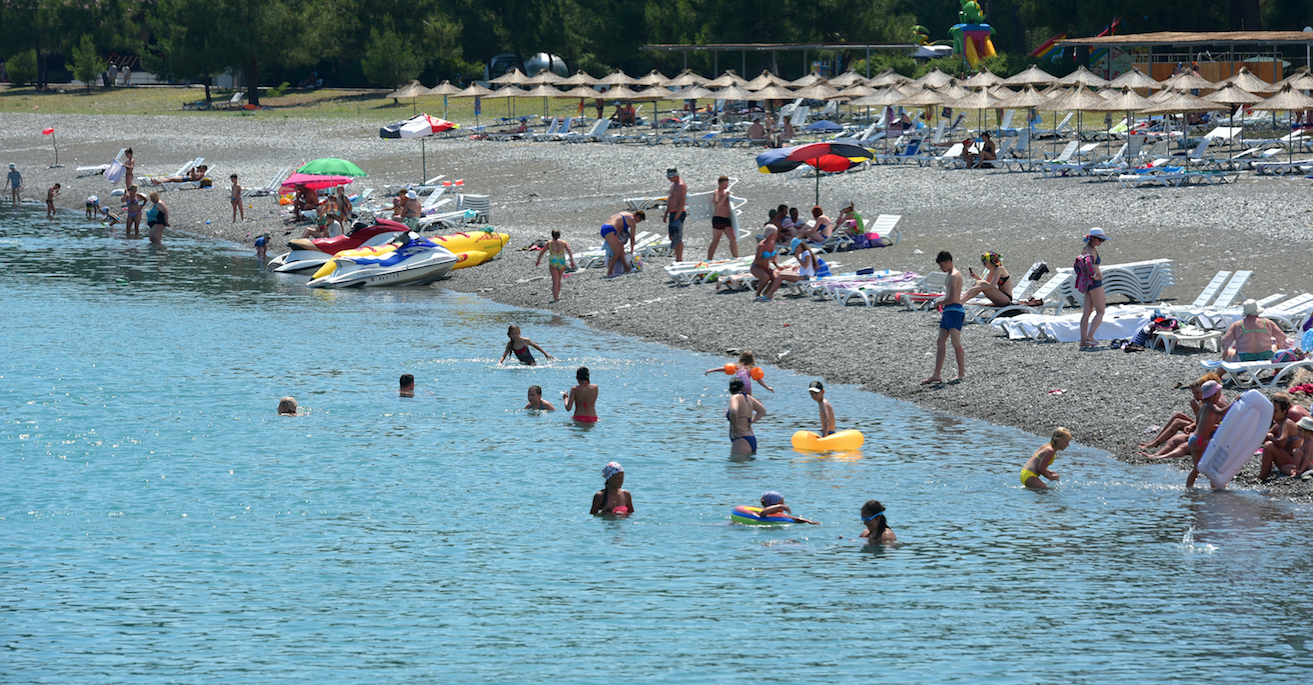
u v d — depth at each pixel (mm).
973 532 53781
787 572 49188
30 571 49562
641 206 165250
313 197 177750
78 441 69875
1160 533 53281
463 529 54844
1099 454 65812
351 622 44219
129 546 52625
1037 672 39625
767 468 64062
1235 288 85812
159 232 171375
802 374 86375
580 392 74062
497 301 121000
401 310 116188
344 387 83375
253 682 39156
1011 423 72000
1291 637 42219
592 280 123375
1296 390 66188
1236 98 156625
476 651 41562
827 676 39469
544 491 60500
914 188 160000
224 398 80312
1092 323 81000
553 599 46406
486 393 81625
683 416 75438
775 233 104938
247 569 49750
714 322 101625
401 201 160500
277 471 64062
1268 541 51969
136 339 101312
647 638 42656
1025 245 121875
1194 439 60500
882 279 104375
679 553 51562
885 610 45094
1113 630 42969
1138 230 123688
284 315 113562
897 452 66688
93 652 41625
